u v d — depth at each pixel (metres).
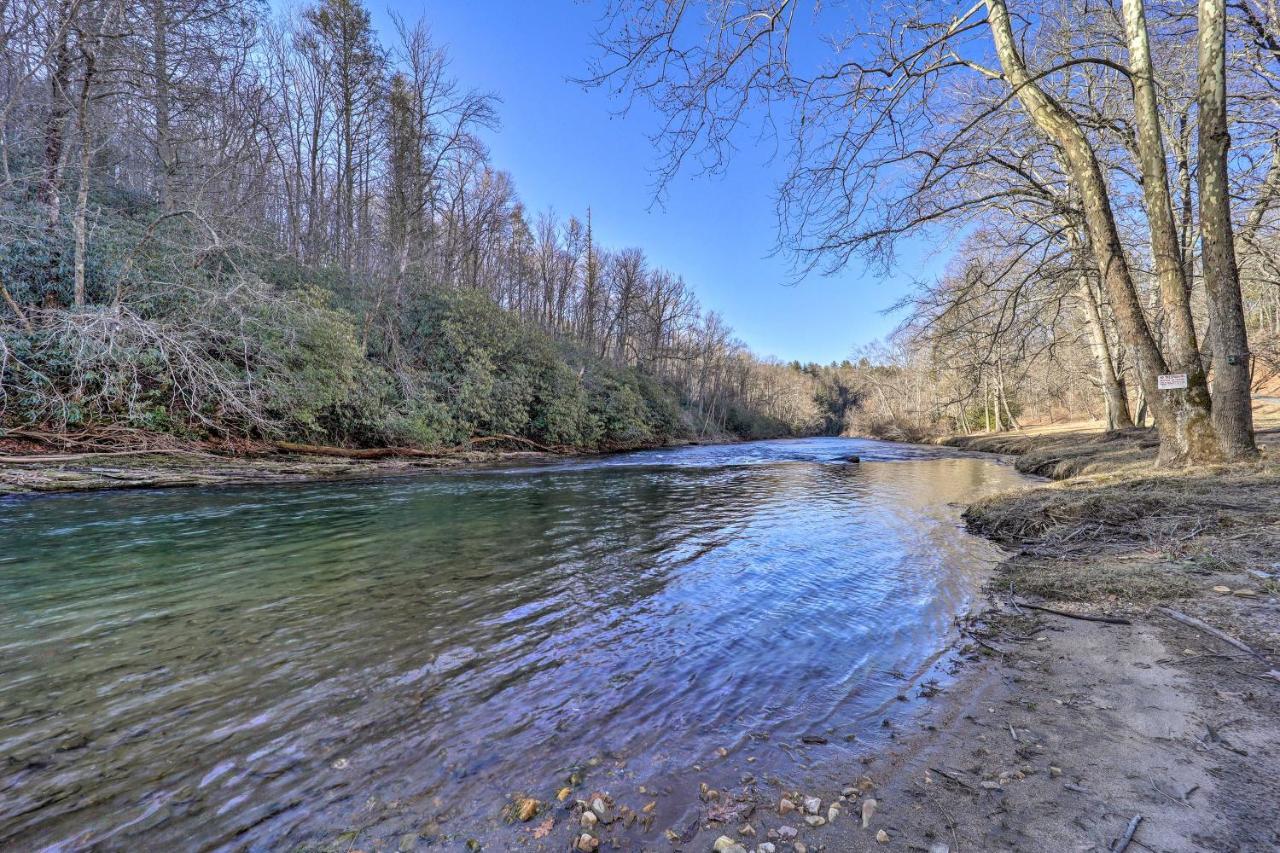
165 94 12.41
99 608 3.93
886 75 7.86
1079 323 19.94
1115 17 9.69
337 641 3.43
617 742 2.35
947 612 3.90
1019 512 6.41
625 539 6.47
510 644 3.43
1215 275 6.94
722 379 56.06
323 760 2.21
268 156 18.16
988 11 7.63
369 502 8.73
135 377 10.16
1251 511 4.86
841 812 1.85
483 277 30.47
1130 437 14.52
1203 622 3.10
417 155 20.64
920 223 8.74
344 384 13.63
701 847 1.70
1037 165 11.03
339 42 21.08
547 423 23.30
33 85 11.07
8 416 9.16
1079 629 3.31
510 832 1.80
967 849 1.63
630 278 42.78
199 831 1.81
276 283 16.23
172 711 2.57
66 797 1.96
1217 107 6.75
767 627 3.71
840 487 11.96
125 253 11.55
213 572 4.84
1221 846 1.54
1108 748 2.09
